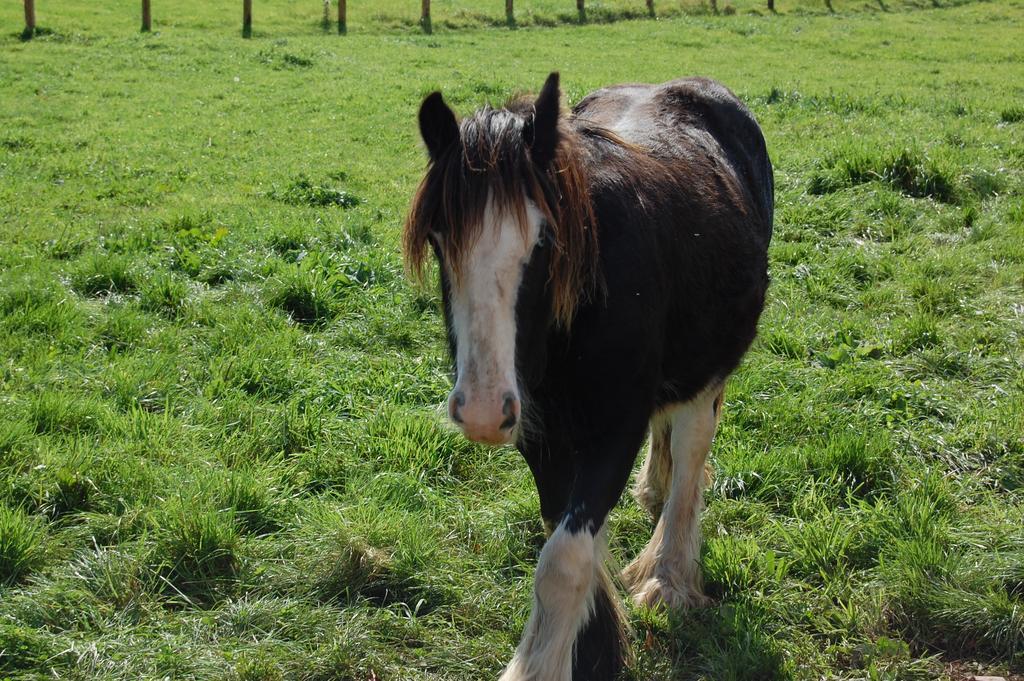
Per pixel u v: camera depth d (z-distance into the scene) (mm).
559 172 2514
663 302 3000
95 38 19719
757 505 4051
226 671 2975
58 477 3822
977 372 5172
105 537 3609
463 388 2371
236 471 3988
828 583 3533
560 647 2758
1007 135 10719
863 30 25031
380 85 15156
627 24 26016
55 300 5676
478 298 2373
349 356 5332
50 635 3043
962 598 3314
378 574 3498
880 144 9906
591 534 2777
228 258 6562
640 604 3465
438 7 26844
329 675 3043
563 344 2750
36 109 12797
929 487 4004
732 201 3688
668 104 4059
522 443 3027
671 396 3477
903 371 5250
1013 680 3090
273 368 5031
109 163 10055
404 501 3998
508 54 20047
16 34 19375
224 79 15766
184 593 3404
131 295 6020
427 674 3094
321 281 6133
